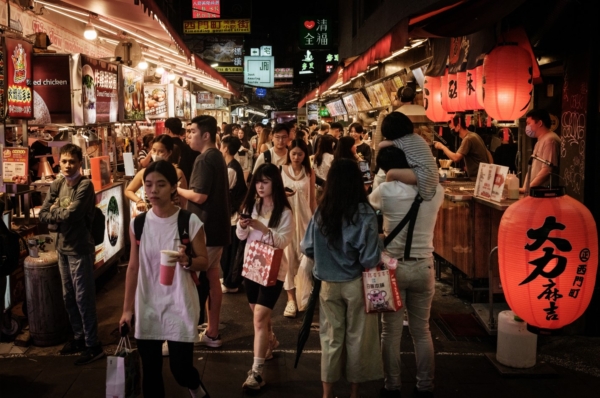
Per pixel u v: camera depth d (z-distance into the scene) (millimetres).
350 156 6562
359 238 3666
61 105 6152
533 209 3889
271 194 4566
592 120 5188
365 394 4391
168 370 4754
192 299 3488
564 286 3859
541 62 6172
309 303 3857
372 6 18922
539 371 4648
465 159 8047
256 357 4375
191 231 3500
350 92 16781
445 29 6242
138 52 9297
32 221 6152
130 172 8055
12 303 5570
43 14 8133
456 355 5055
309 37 29172
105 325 5879
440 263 7590
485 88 5301
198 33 26375
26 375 4680
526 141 8219
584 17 5164
